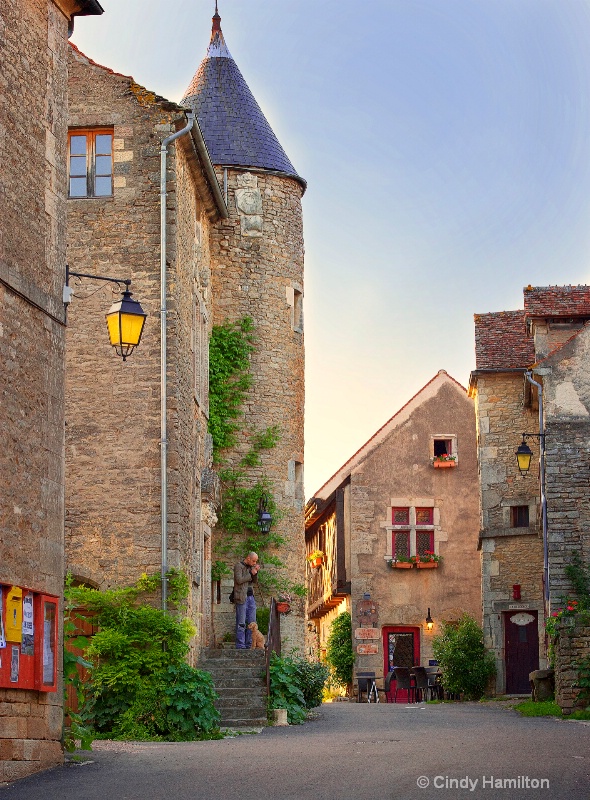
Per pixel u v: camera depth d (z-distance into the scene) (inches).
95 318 722.8
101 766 444.8
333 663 1325.0
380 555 1315.2
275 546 919.7
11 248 438.3
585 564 855.7
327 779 395.9
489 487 1090.1
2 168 435.5
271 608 793.6
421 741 524.1
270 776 406.6
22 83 458.3
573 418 876.6
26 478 439.5
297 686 750.5
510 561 1075.9
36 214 462.9
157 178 735.7
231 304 933.8
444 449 1354.6
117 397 715.4
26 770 420.8
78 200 733.9
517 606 1067.9
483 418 1099.3
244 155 956.0
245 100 989.8
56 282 477.4
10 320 433.7
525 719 697.6
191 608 745.6
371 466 1334.9
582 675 725.9
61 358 477.7
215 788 380.5
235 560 907.4
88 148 743.7
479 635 1103.6
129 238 729.6
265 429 927.7
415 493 1332.4
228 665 753.0
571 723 649.6
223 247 939.3
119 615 666.2
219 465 916.0
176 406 715.4
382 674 1283.2
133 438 711.1
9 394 429.1
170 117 741.9
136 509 703.7
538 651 1068.5
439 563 1310.3
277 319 948.6
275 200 962.7
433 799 348.8
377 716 756.0
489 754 458.6
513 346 1111.0
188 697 634.8
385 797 354.6
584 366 882.8
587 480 866.8
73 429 713.6
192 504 770.8
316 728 652.1
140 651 655.8
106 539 701.9
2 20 442.9
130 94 744.3
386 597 1305.4
